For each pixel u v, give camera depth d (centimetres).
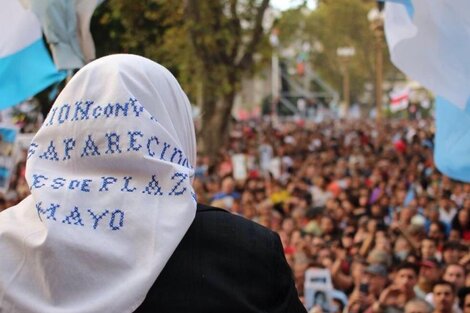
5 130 1216
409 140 3180
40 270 212
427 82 487
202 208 227
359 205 1497
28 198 230
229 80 2178
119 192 217
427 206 1352
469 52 477
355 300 810
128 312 210
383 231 1002
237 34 2150
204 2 1970
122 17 1434
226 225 223
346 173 2103
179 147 224
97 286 212
